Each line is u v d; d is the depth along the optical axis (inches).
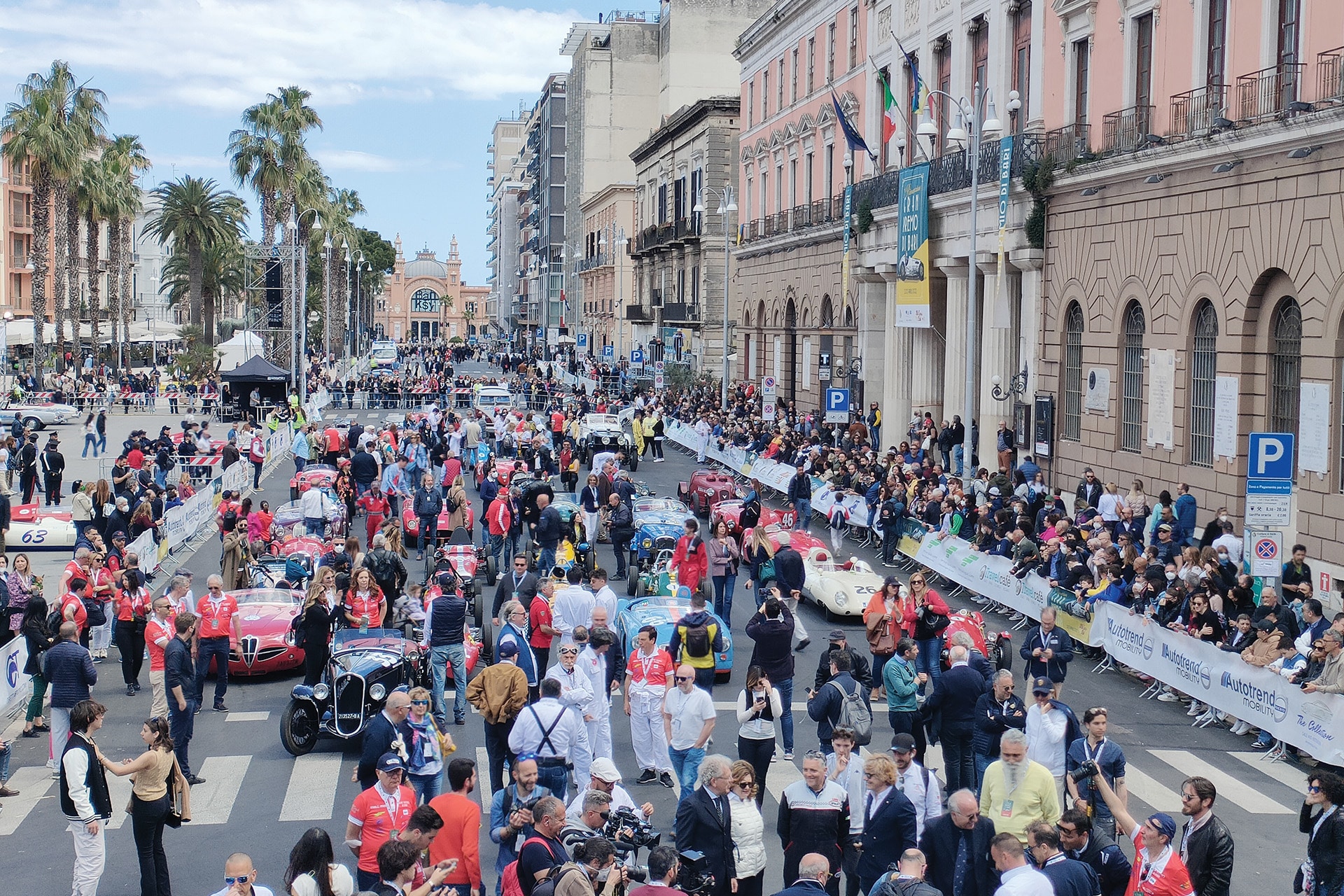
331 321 4220.0
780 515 1236.5
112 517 999.6
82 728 443.8
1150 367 1077.1
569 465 1449.3
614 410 2335.1
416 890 342.6
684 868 368.2
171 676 561.0
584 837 372.8
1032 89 1316.4
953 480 1101.1
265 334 3181.6
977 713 487.2
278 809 543.2
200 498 1247.5
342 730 610.9
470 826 388.2
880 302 1823.3
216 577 684.7
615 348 4104.3
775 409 1791.3
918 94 1499.8
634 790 558.6
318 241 3789.4
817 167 2102.6
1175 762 609.0
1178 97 1042.7
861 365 1838.1
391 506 1189.1
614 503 1029.2
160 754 445.4
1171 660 700.7
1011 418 1380.4
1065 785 458.9
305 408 2330.2
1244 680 638.5
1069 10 1225.4
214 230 3171.8
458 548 959.6
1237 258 951.6
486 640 712.4
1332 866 389.1
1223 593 741.3
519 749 471.2
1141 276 1088.8
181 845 504.7
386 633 669.9
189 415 1903.3
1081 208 1194.6
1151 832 366.0
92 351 3339.1
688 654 581.0
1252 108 937.5
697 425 1904.5
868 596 890.7
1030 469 1167.0
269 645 745.0
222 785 573.0
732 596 856.9
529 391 2891.2
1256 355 943.7
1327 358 849.5
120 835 522.0
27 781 586.2
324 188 3516.2
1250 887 466.3
